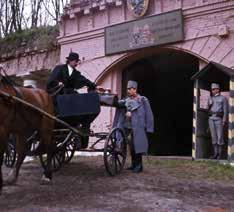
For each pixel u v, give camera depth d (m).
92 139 15.00
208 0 13.95
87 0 17.08
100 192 8.05
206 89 13.61
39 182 9.09
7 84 8.03
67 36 17.58
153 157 13.92
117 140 10.01
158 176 10.09
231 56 13.53
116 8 16.20
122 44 15.92
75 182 9.05
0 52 21.08
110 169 9.77
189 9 14.34
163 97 20.50
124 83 16.83
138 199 7.56
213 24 13.88
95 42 16.81
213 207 7.23
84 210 6.76
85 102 9.62
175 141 20.92
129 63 16.42
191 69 19.31
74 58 10.14
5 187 8.54
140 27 15.43
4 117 7.73
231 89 12.09
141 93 18.78
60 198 7.54
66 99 9.61
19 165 9.11
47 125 9.01
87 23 17.02
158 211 6.82
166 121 20.78
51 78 9.82
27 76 19.81
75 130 9.54
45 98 9.09
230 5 13.52
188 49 14.41
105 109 16.30
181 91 20.98
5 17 31.89
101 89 10.83
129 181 9.24
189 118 21.33
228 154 11.99
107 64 16.41
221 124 12.82
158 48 15.14
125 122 10.52
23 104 8.23
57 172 10.36
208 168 11.37
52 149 9.24
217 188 8.96
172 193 8.20
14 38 20.72
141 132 10.36
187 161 12.61
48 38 19.02
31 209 6.76
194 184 9.29
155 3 15.16
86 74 17.00
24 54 19.73
